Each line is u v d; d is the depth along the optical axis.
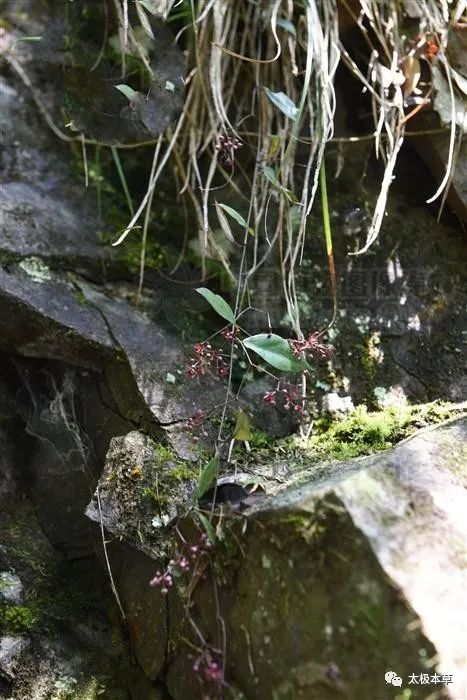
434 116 1.48
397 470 1.25
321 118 1.44
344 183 1.54
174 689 1.30
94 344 1.43
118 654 1.36
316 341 1.41
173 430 1.38
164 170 1.58
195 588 1.28
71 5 1.58
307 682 1.20
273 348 1.33
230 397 1.43
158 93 1.48
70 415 1.46
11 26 1.63
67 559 1.44
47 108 1.61
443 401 1.45
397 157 1.55
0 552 1.42
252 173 1.54
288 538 1.22
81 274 1.50
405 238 1.52
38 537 1.45
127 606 1.35
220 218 1.43
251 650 1.24
